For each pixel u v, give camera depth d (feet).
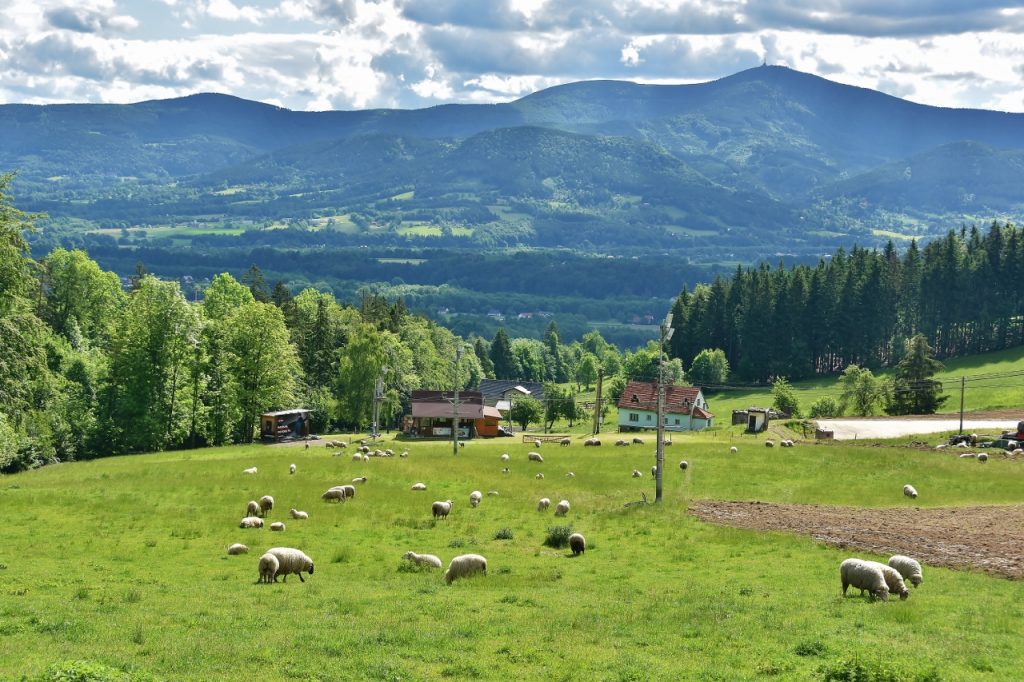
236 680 59.26
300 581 95.76
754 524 138.82
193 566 103.81
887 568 89.71
